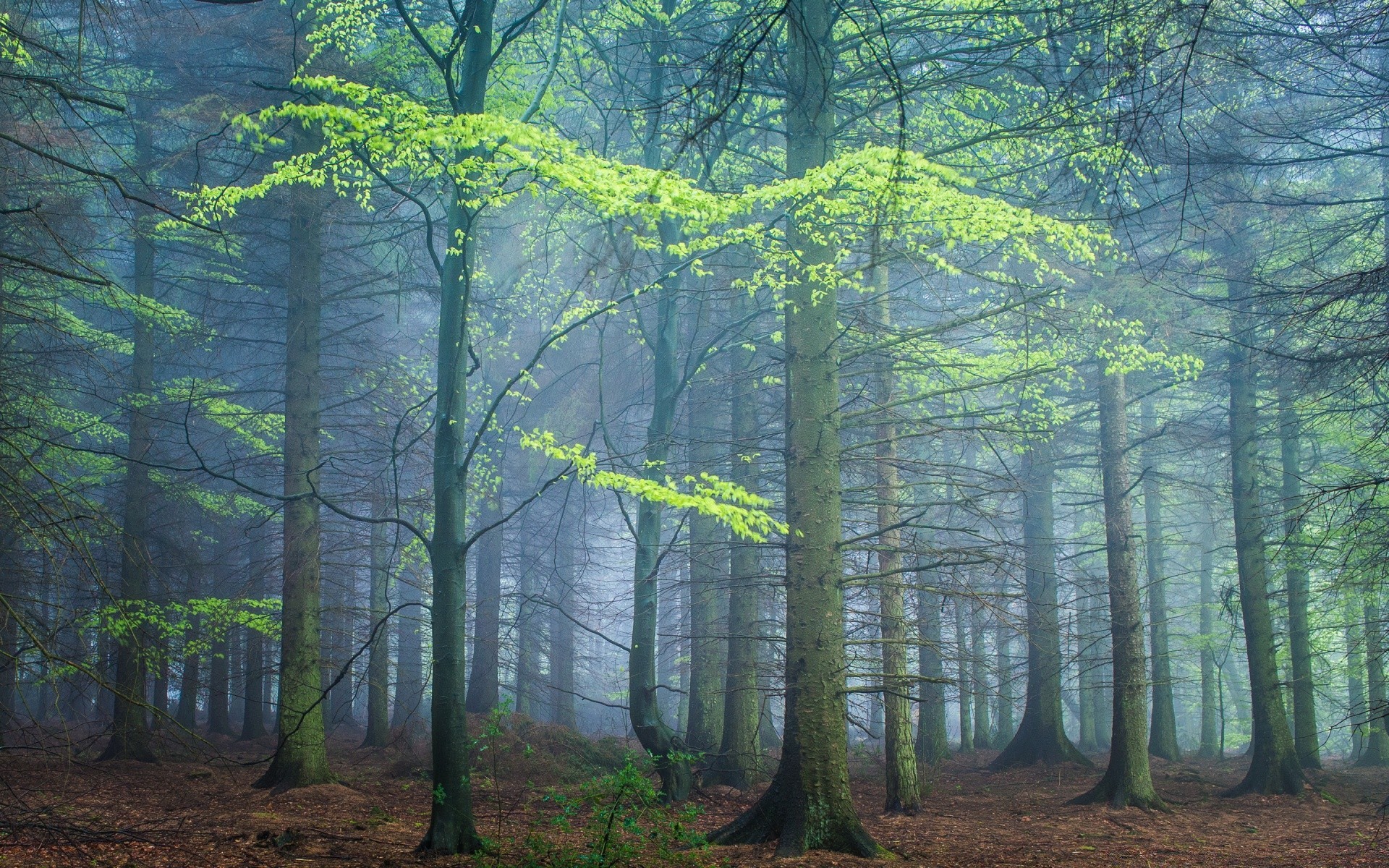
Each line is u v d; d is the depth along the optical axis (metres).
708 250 13.58
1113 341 15.59
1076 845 12.35
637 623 15.21
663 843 8.96
